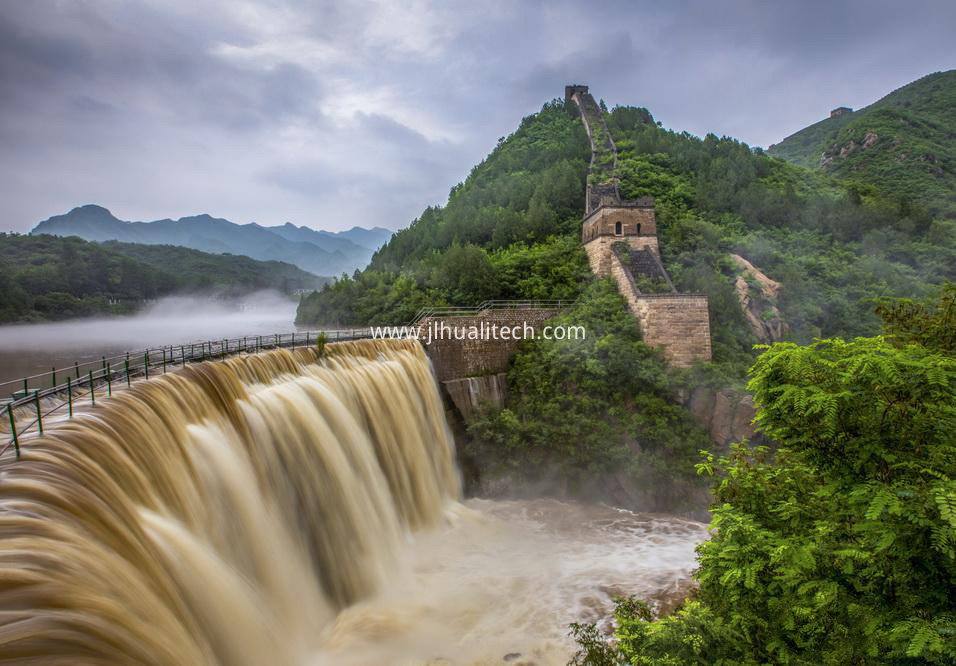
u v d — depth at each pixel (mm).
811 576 9531
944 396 8812
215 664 12656
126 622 9266
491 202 82562
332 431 24500
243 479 18125
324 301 63500
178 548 13336
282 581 18219
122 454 13203
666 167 83438
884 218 76125
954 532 7188
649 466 38469
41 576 8336
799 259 63844
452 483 37812
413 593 23984
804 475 11453
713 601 11977
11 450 11055
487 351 45094
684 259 57625
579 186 75875
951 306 13617
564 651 20016
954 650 6914
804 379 10016
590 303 49844
